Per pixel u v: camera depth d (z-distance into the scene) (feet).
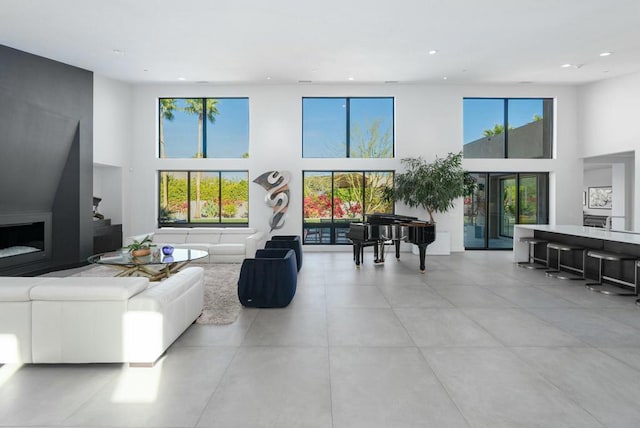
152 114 30.71
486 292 17.67
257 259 15.08
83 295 9.57
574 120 31.09
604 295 17.07
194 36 20.20
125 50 21.91
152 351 9.68
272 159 31.07
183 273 12.77
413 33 20.10
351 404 7.93
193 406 7.84
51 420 7.32
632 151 26.91
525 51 22.82
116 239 28.86
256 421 7.30
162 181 31.65
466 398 8.16
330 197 31.96
